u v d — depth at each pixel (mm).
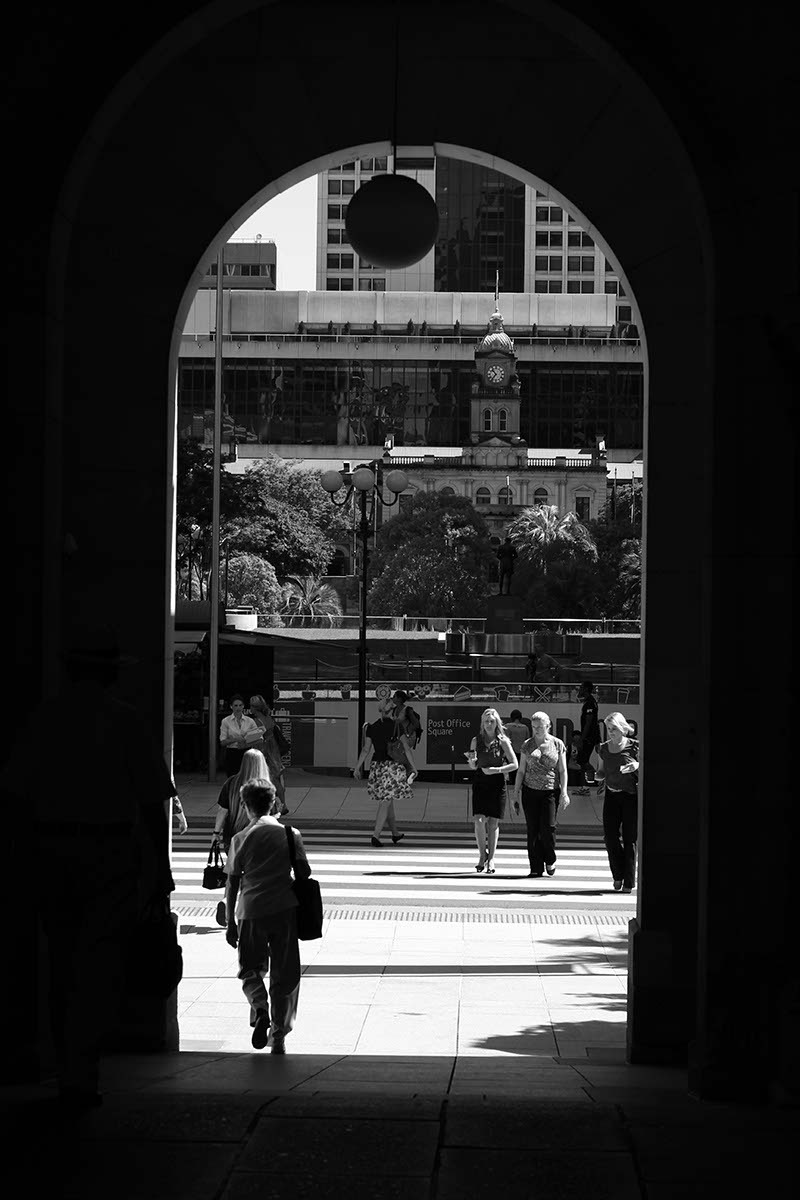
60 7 6297
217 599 27859
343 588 116688
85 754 5156
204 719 28984
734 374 6434
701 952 6688
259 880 8828
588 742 25078
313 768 28391
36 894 5191
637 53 6383
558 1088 6609
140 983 5477
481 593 111750
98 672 5320
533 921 14805
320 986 11570
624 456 160875
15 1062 6125
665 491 9195
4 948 6148
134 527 9258
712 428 6469
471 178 175875
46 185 6230
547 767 17750
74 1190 3725
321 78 9062
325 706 28875
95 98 6289
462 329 161750
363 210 7844
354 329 160875
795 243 6297
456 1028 10109
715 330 6426
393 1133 4430
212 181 9172
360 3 8992
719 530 6492
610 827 16594
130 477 9258
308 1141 4301
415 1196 3711
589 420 161125
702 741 6691
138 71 6426
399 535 116188
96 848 5129
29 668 6219
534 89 9016
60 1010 5219
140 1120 4621
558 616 100562
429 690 30969
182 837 21469
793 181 6309
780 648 6453
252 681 28688
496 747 17938
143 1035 8719
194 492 61688
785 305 6184
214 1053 8891
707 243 6492
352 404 158625
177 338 9500
